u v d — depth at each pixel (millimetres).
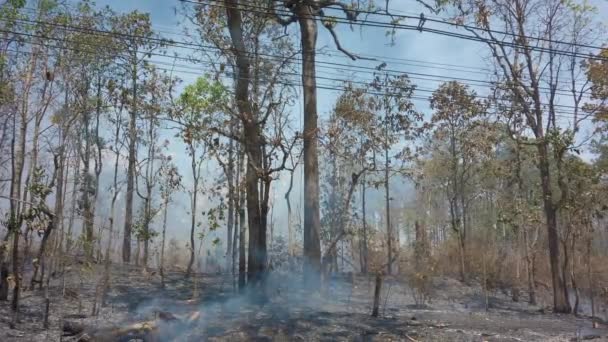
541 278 31812
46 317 13867
